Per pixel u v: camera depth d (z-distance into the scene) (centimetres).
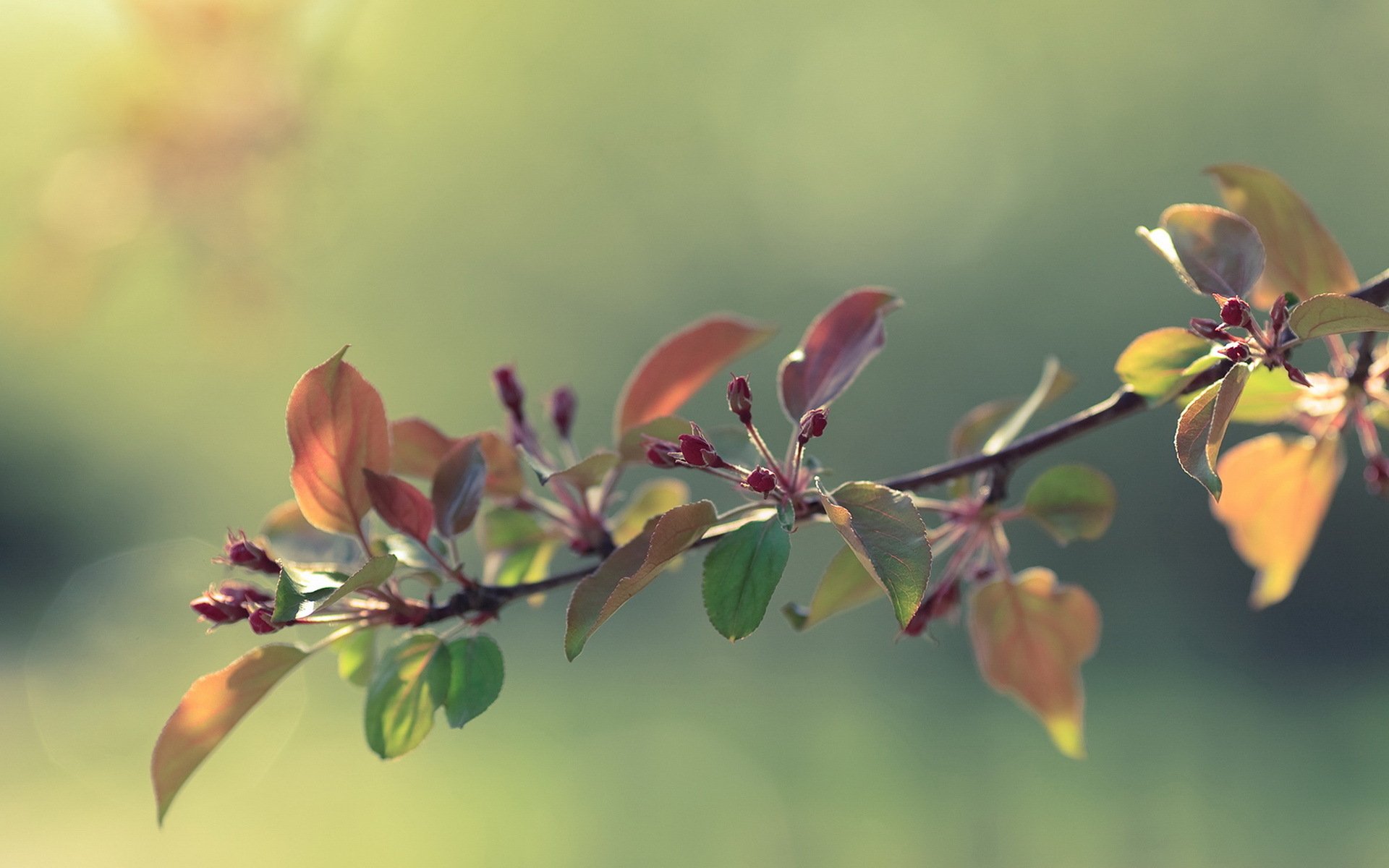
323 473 67
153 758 66
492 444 71
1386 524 400
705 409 412
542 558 72
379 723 66
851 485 64
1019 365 467
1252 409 72
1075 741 75
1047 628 74
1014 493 450
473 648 67
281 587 64
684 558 66
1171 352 67
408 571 67
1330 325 64
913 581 63
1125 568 440
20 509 643
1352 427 74
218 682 66
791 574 453
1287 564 76
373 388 67
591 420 573
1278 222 70
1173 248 66
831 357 68
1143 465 436
